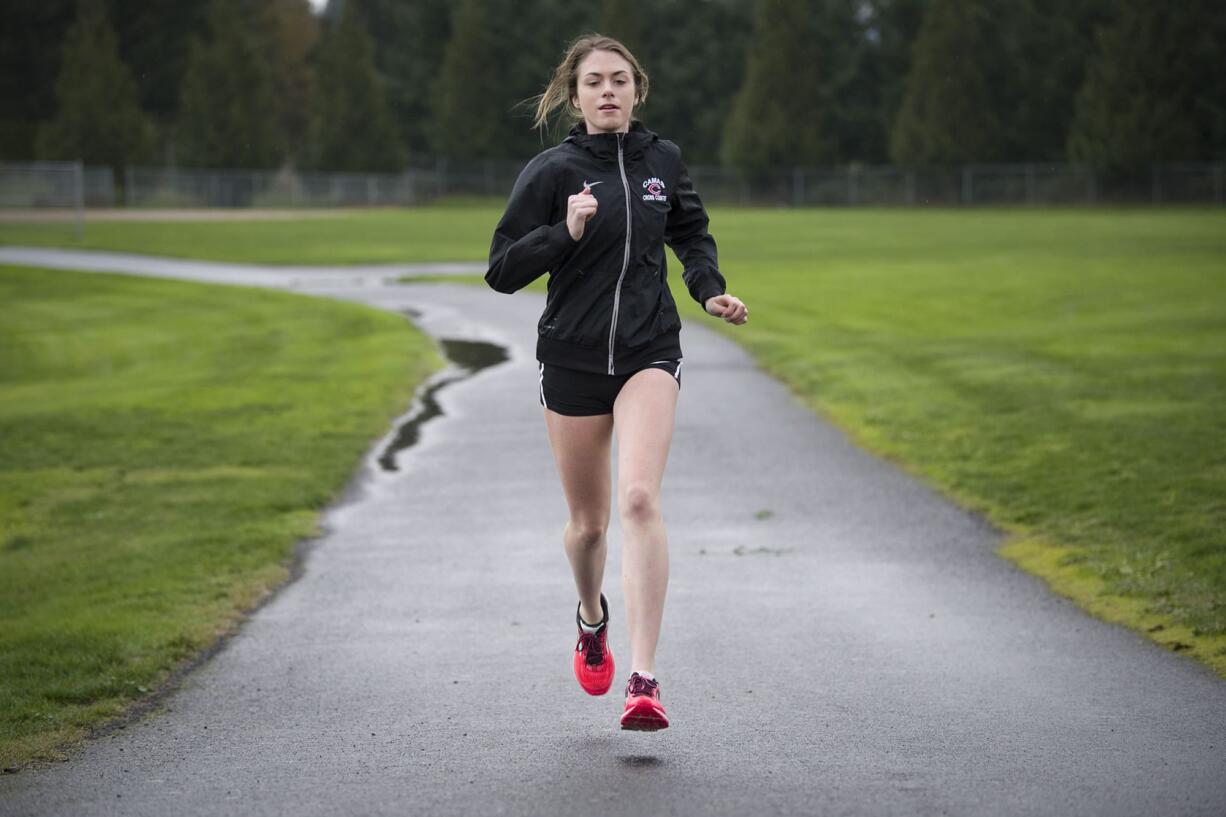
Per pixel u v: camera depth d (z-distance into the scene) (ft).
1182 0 306.55
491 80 372.58
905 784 19.22
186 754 21.65
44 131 312.50
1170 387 62.28
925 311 105.81
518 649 28.14
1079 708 23.07
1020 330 90.68
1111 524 38.29
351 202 336.49
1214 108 311.68
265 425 63.26
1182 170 307.17
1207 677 24.81
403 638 29.35
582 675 22.50
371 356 88.07
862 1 371.15
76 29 319.27
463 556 37.86
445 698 24.61
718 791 18.98
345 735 22.47
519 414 64.69
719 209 329.31
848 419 60.08
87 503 47.09
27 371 95.71
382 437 59.72
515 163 372.58
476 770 20.30
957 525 40.34
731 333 94.27
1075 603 31.09
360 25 369.09
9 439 61.05
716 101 377.71
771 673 25.76
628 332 20.75
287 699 24.88
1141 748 20.75
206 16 374.43
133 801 19.40
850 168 358.02
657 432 20.57
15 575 37.22
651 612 19.97
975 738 21.44
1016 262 150.71
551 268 21.16
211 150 333.21
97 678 26.30
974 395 63.57
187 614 31.78
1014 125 342.64
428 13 395.14
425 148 398.42
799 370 74.95
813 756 20.62
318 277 156.25
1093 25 337.93
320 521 43.39
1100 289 117.19
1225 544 34.55
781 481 47.67
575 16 378.32
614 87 21.01
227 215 294.25
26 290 148.36
